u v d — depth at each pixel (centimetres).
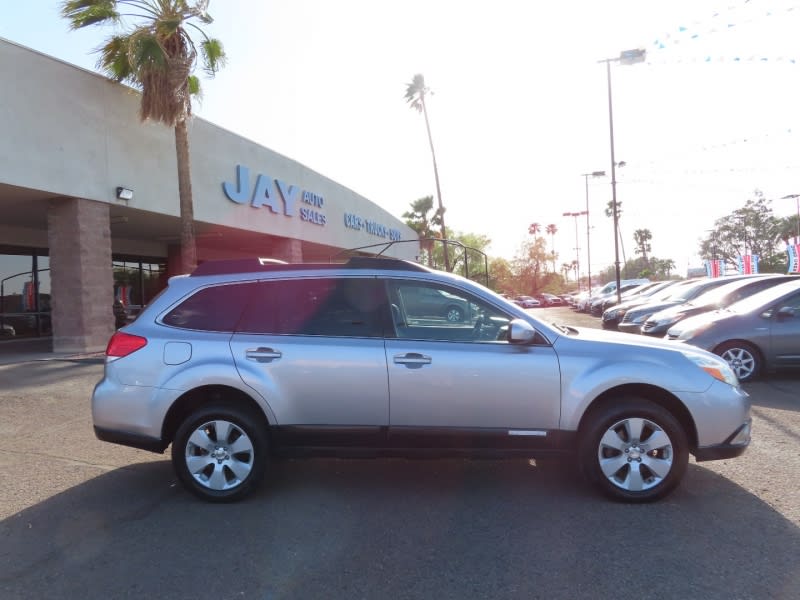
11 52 1113
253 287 455
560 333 445
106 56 1323
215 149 1680
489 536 371
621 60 1429
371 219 3034
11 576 326
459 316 450
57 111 1206
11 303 1697
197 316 450
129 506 429
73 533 382
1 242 1652
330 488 463
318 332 441
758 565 328
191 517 407
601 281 9456
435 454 435
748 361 866
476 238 6488
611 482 421
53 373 1010
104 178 1317
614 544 357
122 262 2080
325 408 430
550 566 331
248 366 429
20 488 468
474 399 425
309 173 2250
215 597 303
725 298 1117
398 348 431
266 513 413
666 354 434
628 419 421
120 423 434
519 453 433
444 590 307
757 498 429
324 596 303
